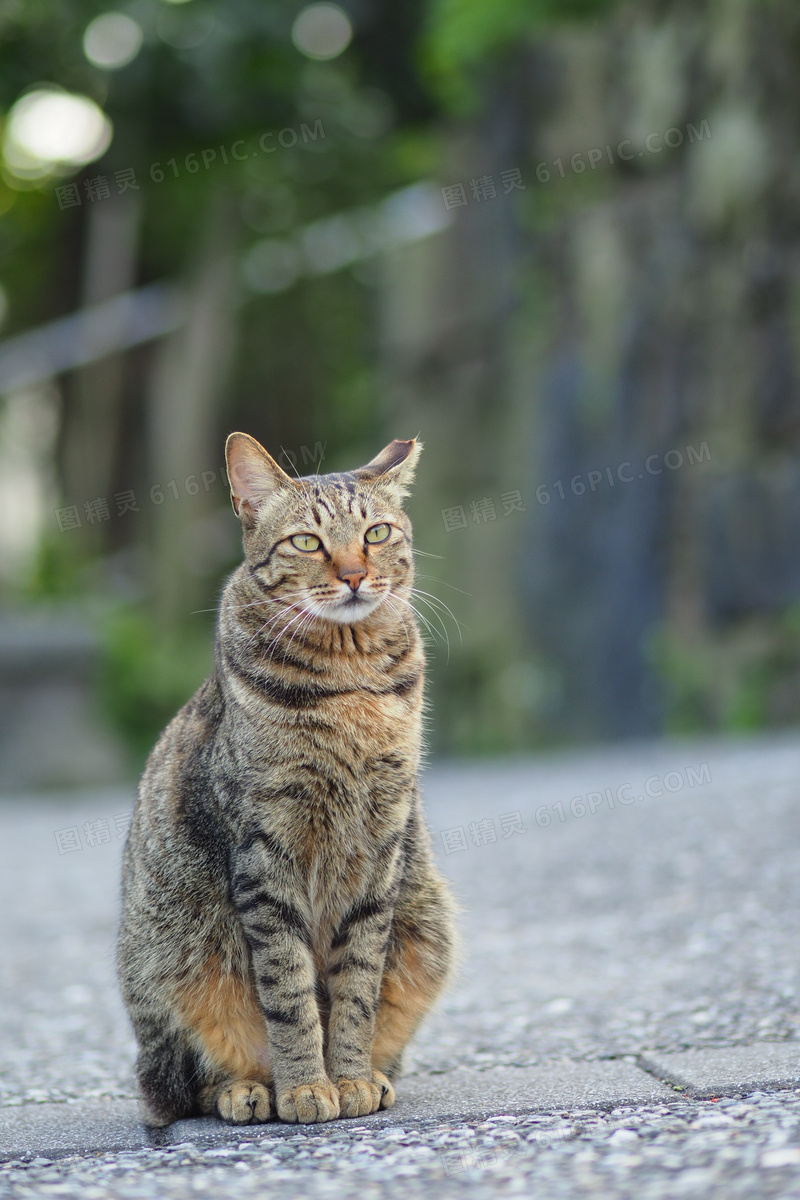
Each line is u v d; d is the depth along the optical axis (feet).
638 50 52.37
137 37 62.18
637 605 51.57
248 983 12.90
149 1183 9.03
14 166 73.41
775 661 45.93
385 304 67.92
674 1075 11.98
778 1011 14.30
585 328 54.65
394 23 67.72
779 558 46.70
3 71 63.41
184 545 69.56
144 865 13.25
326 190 73.15
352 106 67.97
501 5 56.85
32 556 72.54
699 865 22.79
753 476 47.42
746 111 47.75
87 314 74.02
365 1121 11.57
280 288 77.00
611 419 52.95
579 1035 14.65
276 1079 12.25
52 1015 18.02
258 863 12.43
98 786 57.36
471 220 61.77
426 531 62.64
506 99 58.49
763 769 31.24
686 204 50.44
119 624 63.36
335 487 14.32
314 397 79.92
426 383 65.21
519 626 56.80
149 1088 12.85
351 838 12.78
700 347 49.90
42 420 80.12
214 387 72.08
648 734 50.16
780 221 47.19
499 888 24.11
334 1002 12.80
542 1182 8.45
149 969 13.03
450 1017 16.14
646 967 17.51
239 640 13.33
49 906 27.55
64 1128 12.28
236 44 60.95
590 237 54.44
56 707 59.36
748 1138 8.89
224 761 12.71
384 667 13.24
